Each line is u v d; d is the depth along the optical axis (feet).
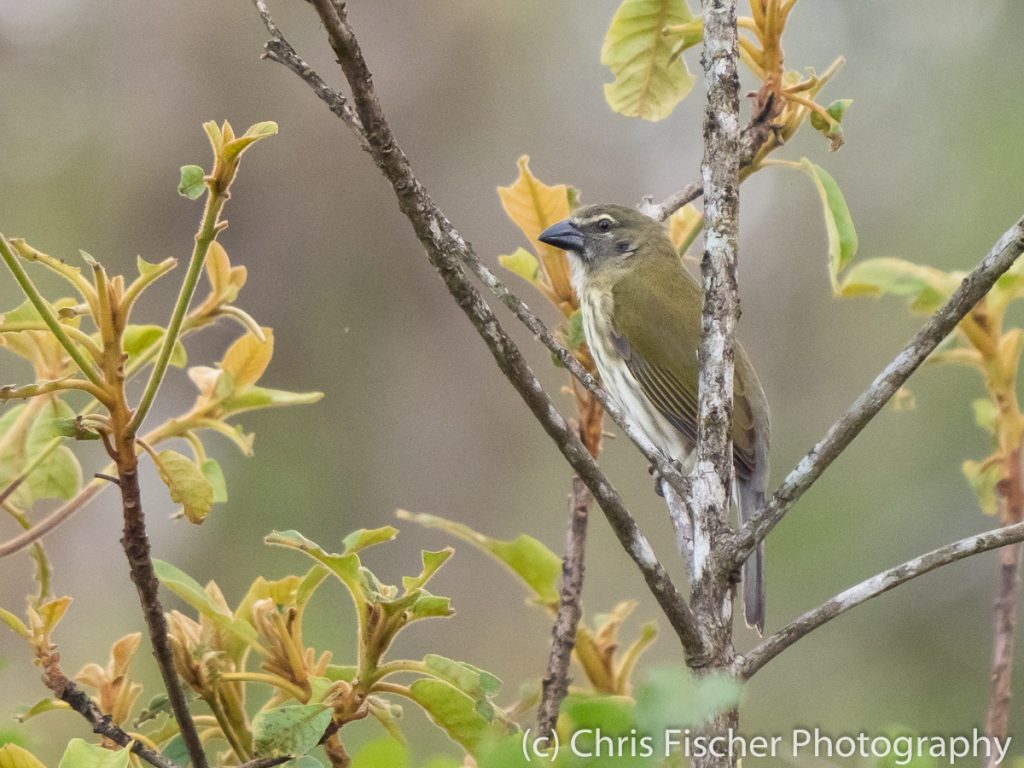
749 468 28.45
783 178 59.00
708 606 16.06
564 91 57.62
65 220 51.37
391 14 56.90
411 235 53.26
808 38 57.98
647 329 32.68
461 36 56.95
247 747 16.39
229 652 16.55
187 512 15.21
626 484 51.24
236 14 53.98
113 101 53.11
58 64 53.06
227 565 45.65
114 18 53.62
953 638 43.80
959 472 46.42
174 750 16.10
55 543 44.68
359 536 15.44
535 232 23.13
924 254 52.70
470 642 48.39
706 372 17.29
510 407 52.80
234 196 52.80
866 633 44.45
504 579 49.98
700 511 16.57
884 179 56.08
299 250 52.85
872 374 55.98
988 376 21.08
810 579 45.96
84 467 43.11
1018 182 51.42
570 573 19.27
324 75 54.34
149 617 14.21
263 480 47.93
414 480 51.16
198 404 18.74
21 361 42.96
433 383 52.11
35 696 37.01
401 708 15.78
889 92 56.65
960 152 53.98
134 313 50.70
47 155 52.19
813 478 15.84
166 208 52.42
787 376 57.21
